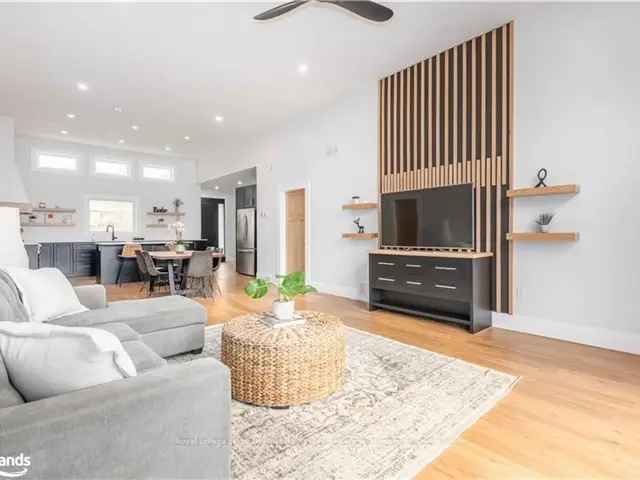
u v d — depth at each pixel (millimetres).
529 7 3340
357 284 5340
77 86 4969
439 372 2521
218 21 3438
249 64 4352
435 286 3828
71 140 8047
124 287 6613
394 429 1806
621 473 1484
